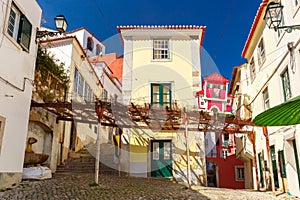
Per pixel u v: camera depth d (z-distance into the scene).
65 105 9.32
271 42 11.00
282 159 10.09
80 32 25.00
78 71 14.55
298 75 8.35
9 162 7.41
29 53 8.79
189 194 8.26
